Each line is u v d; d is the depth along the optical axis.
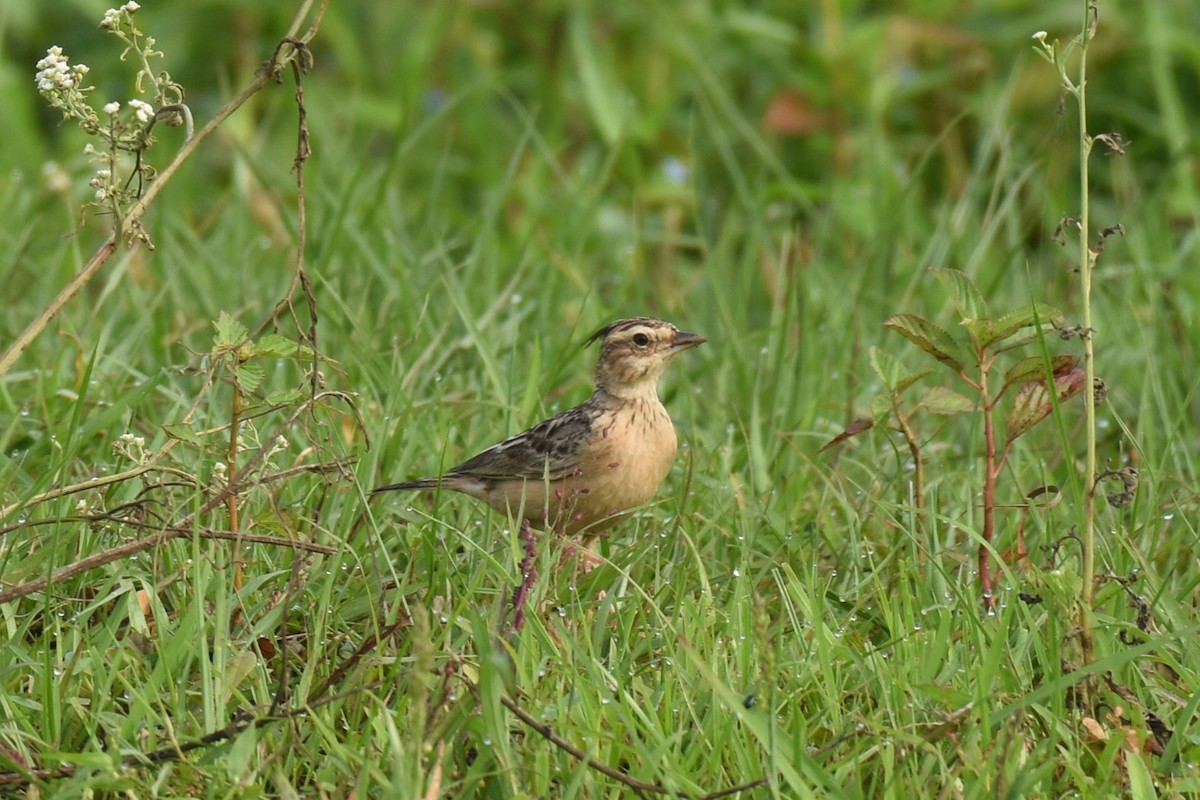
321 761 7.67
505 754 7.13
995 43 19.33
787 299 13.31
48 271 14.45
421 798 6.96
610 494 10.79
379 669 8.34
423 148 19.53
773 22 19.44
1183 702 8.20
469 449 11.66
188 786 7.33
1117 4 19.39
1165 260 16.12
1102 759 7.46
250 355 8.78
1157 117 19.00
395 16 20.98
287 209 16.81
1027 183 18.19
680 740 7.66
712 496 10.89
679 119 19.77
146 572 9.15
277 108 19.28
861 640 8.82
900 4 20.06
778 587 9.45
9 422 11.41
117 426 11.27
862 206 17.19
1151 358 11.80
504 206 17.70
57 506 8.72
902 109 19.48
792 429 12.31
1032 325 9.25
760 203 16.34
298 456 9.41
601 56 18.98
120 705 8.09
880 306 14.98
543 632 8.20
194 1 20.44
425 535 9.61
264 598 9.14
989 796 7.14
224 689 7.81
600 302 15.30
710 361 13.53
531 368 12.15
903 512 10.13
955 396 9.72
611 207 18.22
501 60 20.59
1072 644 8.35
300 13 8.77
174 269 13.91
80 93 8.49
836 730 7.79
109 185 8.59
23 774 7.19
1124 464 11.54
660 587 9.36
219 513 9.54
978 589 9.53
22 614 8.91
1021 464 11.67
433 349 12.82
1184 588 9.32
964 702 7.74
